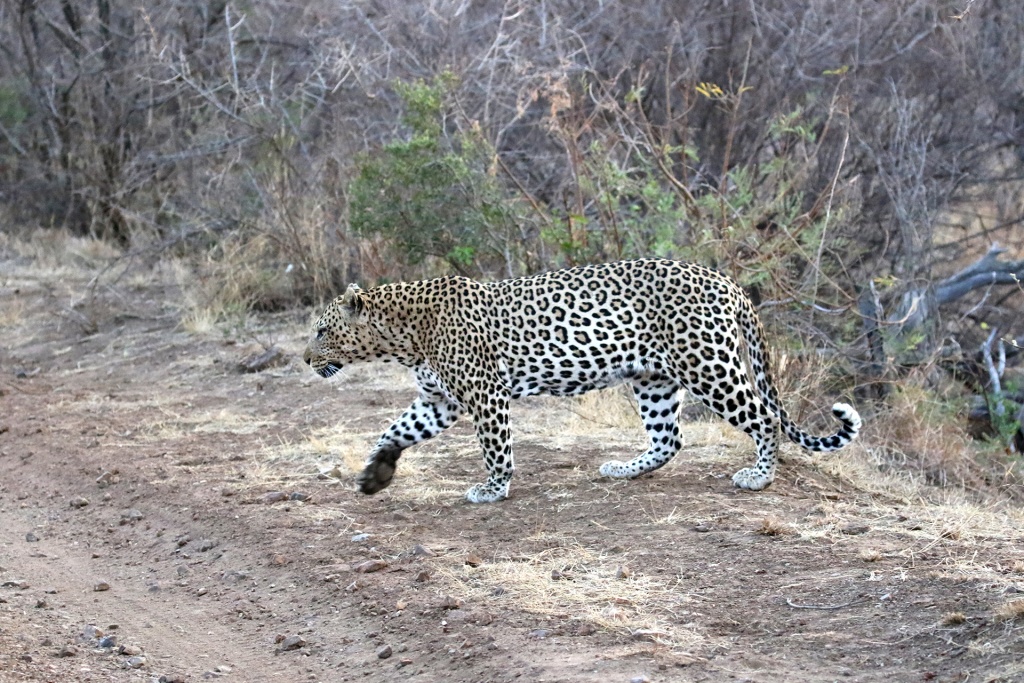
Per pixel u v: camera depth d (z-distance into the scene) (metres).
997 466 17.70
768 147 26.78
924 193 22.69
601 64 26.64
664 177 22.50
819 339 20.81
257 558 13.02
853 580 10.84
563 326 13.44
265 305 25.78
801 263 22.52
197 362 22.52
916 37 27.48
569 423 17.20
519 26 25.27
